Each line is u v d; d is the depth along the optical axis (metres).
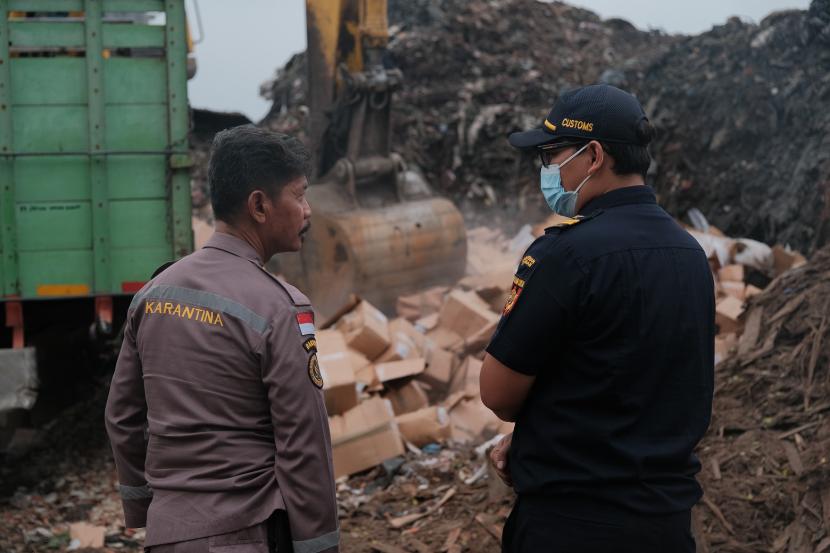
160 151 5.45
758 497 3.96
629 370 2.02
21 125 5.35
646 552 2.03
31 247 5.42
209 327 2.12
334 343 6.14
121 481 2.35
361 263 7.97
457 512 4.62
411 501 4.96
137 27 5.41
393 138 12.70
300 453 2.08
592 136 2.12
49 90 5.36
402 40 14.27
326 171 9.09
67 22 5.35
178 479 2.12
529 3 15.66
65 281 5.47
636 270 2.02
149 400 2.17
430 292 8.09
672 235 2.11
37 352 5.48
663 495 2.05
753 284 8.34
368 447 5.41
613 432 2.04
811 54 10.68
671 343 2.04
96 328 5.61
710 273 2.17
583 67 14.22
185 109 5.47
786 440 4.27
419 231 8.23
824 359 4.73
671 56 12.63
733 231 10.05
